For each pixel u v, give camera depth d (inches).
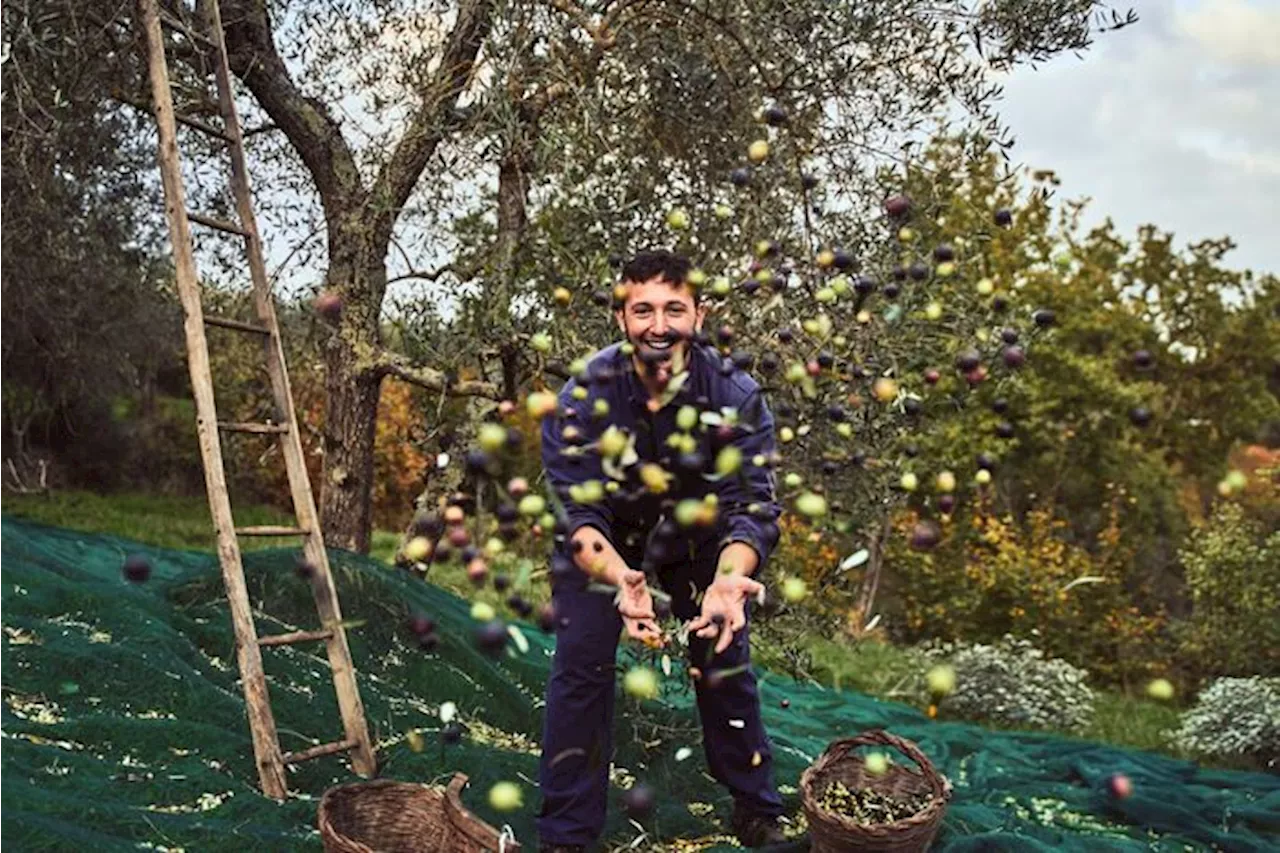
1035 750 227.0
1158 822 181.3
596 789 124.7
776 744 193.5
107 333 427.8
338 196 253.1
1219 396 816.3
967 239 166.4
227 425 144.2
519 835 134.0
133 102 220.8
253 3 244.2
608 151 197.6
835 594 166.4
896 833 119.2
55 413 578.9
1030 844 143.9
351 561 215.5
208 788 132.3
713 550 124.0
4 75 209.3
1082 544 625.6
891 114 194.9
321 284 258.7
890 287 125.0
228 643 183.0
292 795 136.2
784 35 193.5
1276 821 185.2
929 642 438.6
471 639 208.2
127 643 167.8
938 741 224.4
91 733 140.6
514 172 220.5
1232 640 476.7
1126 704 387.5
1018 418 607.8
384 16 248.7
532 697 196.5
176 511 585.3
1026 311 150.9
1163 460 791.7
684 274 111.9
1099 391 622.5
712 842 142.9
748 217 187.3
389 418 561.3
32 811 114.1
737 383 116.8
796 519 228.7
